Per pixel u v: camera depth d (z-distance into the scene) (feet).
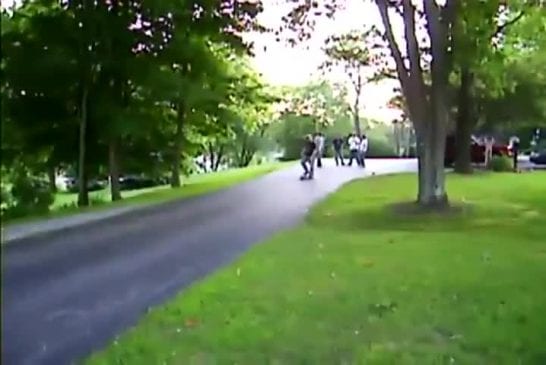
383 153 205.67
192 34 75.61
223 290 28.76
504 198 64.39
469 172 99.76
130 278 32.17
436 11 55.83
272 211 57.88
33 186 51.49
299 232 45.55
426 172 56.80
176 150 88.33
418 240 41.93
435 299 27.07
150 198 71.00
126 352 21.33
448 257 35.94
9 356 21.09
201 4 72.49
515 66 104.53
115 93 72.64
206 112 89.61
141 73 71.67
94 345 22.17
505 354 20.80
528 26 70.79
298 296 27.66
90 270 34.04
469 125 100.32
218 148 164.76
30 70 59.21
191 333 23.09
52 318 25.27
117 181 75.10
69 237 44.78
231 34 76.48
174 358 20.80
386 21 57.31
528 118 117.80
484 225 48.93
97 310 26.37
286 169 121.39
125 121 71.82
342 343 21.98
